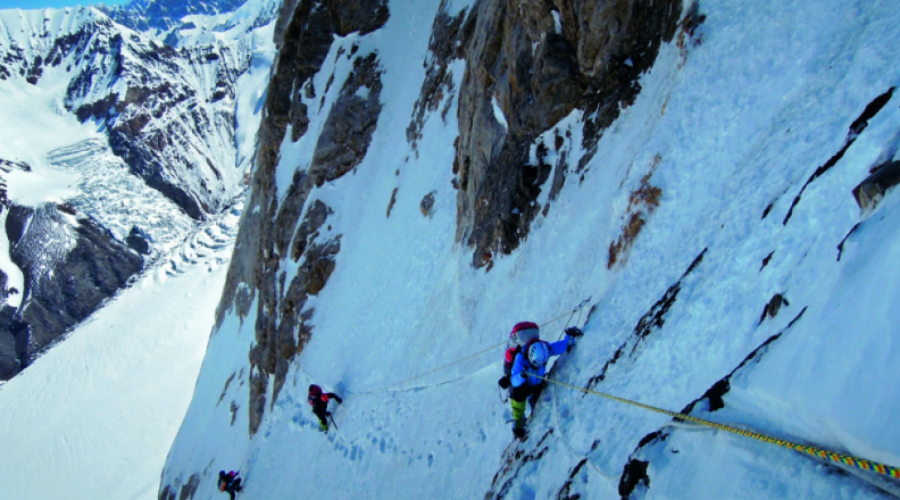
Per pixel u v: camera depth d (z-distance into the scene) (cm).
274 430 1686
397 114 2073
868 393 224
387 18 2317
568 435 486
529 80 988
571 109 912
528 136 991
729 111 557
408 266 1497
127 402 8606
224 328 3195
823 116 411
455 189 1455
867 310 246
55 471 7344
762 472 263
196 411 2989
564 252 780
